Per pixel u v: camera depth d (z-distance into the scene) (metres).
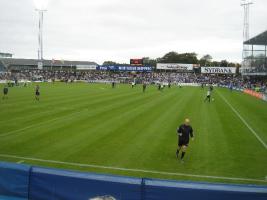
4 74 98.12
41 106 32.31
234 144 18.36
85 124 22.97
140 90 61.50
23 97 41.47
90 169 13.41
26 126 21.78
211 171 13.56
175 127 22.61
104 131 20.75
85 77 106.94
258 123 25.80
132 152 16.02
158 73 115.31
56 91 54.03
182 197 8.47
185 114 29.25
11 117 25.27
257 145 18.25
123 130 21.20
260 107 38.09
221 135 20.70
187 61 166.12
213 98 48.22
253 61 80.31
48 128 21.27
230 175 13.12
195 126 23.66
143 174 13.00
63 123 23.17
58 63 142.25
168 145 17.55
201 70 109.38
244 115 30.27
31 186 9.47
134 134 20.06
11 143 17.20
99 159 14.73
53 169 9.38
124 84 90.81
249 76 88.94
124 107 32.94
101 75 111.38
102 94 49.22
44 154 15.32
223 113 31.14
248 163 14.77
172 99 43.44
